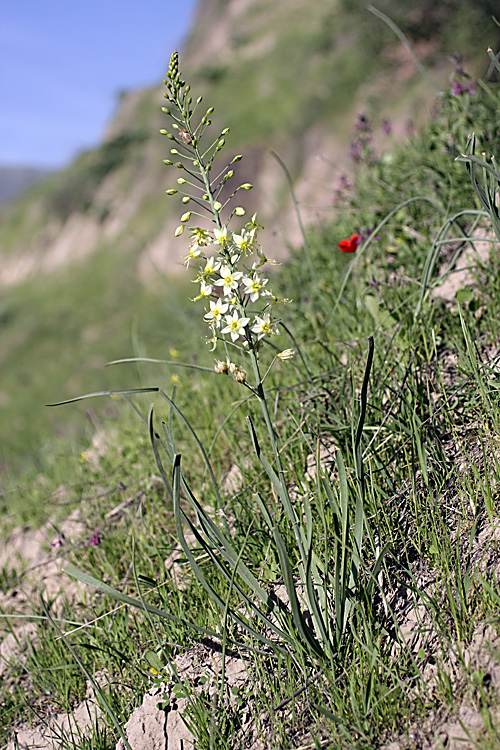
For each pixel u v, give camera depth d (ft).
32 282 113.60
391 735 6.38
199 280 7.01
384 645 7.07
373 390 9.29
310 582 6.98
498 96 14.39
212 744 6.76
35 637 11.36
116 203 109.09
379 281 12.34
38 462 22.02
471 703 6.18
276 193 70.23
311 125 71.82
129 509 12.54
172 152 6.93
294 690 7.10
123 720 8.22
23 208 135.44
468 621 6.73
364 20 73.92
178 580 9.59
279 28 102.17
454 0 56.39
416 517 7.76
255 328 6.85
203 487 11.57
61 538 13.15
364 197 16.47
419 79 59.31
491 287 10.72
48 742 8.97
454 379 9.62
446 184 13.34
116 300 85.15
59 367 73.72
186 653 8.28
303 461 9.93
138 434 15.33
